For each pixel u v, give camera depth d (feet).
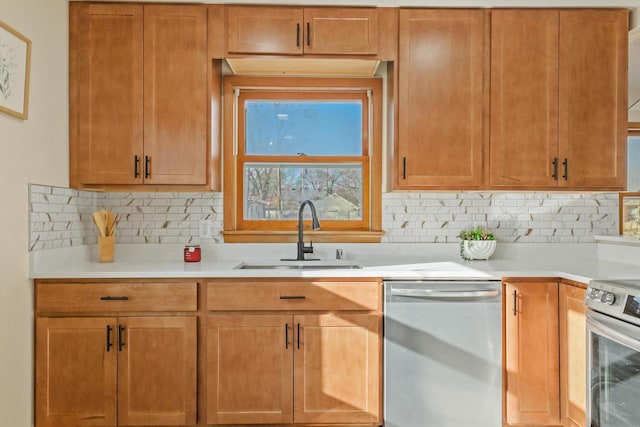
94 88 8.20
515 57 8.32
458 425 7.39
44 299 7.20
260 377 7.37
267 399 7.37
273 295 7.35
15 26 6.63
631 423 5.42
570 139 8.30
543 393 7.42
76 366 7.24
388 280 7.45
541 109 8.30
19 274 6.84
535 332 7.45
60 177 7.91
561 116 8.29
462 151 8.33
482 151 8.36
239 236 9.29
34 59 7.13
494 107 8.31
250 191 9.64
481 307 7.41
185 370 7.31
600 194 9.34
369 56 8.36
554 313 7.47
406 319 7.38
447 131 8.34
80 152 8.20
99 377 7.25
